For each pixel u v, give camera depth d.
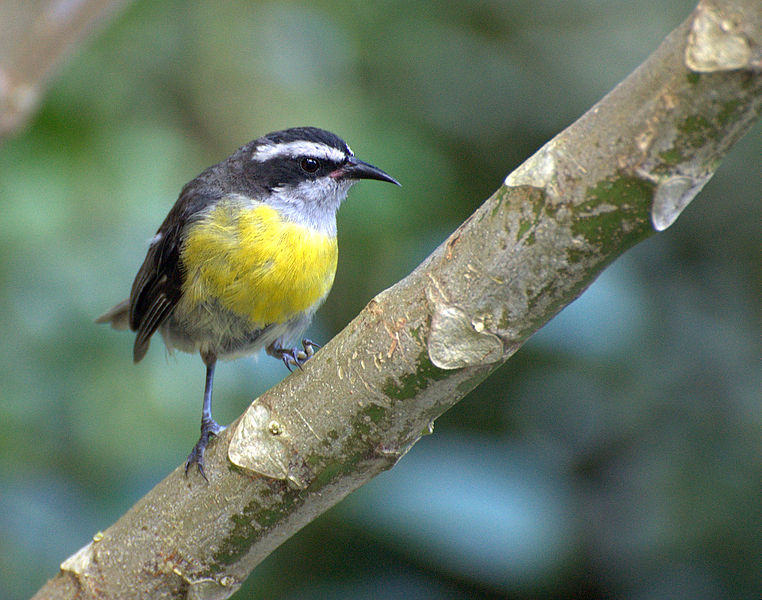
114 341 9.50
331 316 10.55
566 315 9.62
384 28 12.00
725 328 10.38
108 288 9.44
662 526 9.27
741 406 9.76
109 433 9.24
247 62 10.93
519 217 4.19
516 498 8.95
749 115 3.68
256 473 5.03
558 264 4.16
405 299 4.59
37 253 9.23
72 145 9.71
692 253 10.98
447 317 4.44
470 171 11.98
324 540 9.24
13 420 9.03
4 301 9.20
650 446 9.81
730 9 3.56
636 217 3.94
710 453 9.52
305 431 4.93
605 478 10.01
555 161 4.06
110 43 10.48
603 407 10.14
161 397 9.51
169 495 5.31
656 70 3.77
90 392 9.29
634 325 9.77
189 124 10.88
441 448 9.32
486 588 8.91
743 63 3.54
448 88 12.02
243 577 5.42
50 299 9.30
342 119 10.65
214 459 5.19
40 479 9.03
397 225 10.17
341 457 4.92
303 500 5.06
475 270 4.35
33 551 8.67
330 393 4.85
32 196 9.19
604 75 12.10
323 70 11.22
